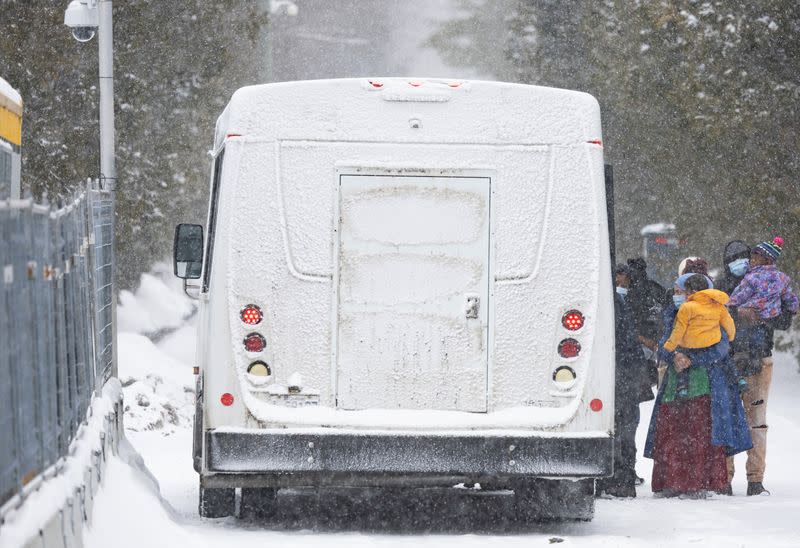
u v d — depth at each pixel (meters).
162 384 64.94
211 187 32.50
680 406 37.41
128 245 80.25
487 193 28.39
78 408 23.70
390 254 28.17
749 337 38.94
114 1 80.44
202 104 81.94
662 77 87.44
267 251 28.08
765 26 83.56
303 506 33.88
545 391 28.02
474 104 28.59
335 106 28.50
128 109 80.19
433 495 35.97
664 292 44.16
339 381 27.89
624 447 38.06
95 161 75.62
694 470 37.09
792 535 28.73
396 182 28.33
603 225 28.44
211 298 28.02
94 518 21.45
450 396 27.97
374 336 27.98
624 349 38.50
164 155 81.06
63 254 21.91
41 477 18.14
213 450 27.55
